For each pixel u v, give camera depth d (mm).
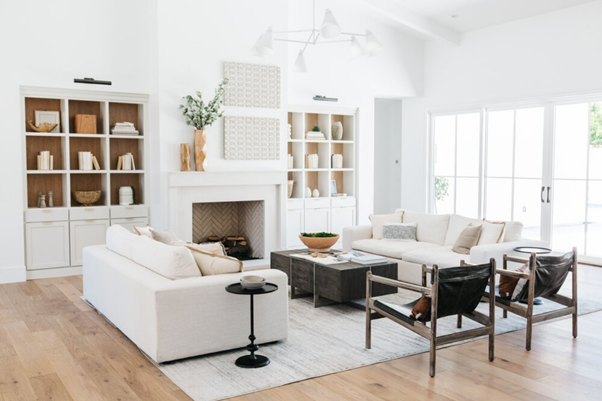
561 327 4812
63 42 6930
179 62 7191
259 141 7828
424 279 4352
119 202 7695
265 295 4273
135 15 7391
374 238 7461
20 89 6699
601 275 7004
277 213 8039
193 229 8125
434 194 10094
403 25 9445
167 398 3350
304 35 8703
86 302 5746
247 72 7680
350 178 9500
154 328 3844
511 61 8539
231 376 3693
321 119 9258
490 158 9070
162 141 7133
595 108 7555
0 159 6539
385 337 4562
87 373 3752
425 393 3424
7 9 6547
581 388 3498
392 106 11367
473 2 8102
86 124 7238
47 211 6918
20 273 6734
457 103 9430
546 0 7645
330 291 5305
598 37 7398
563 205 8016
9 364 3924
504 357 4066
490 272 3941
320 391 3461
